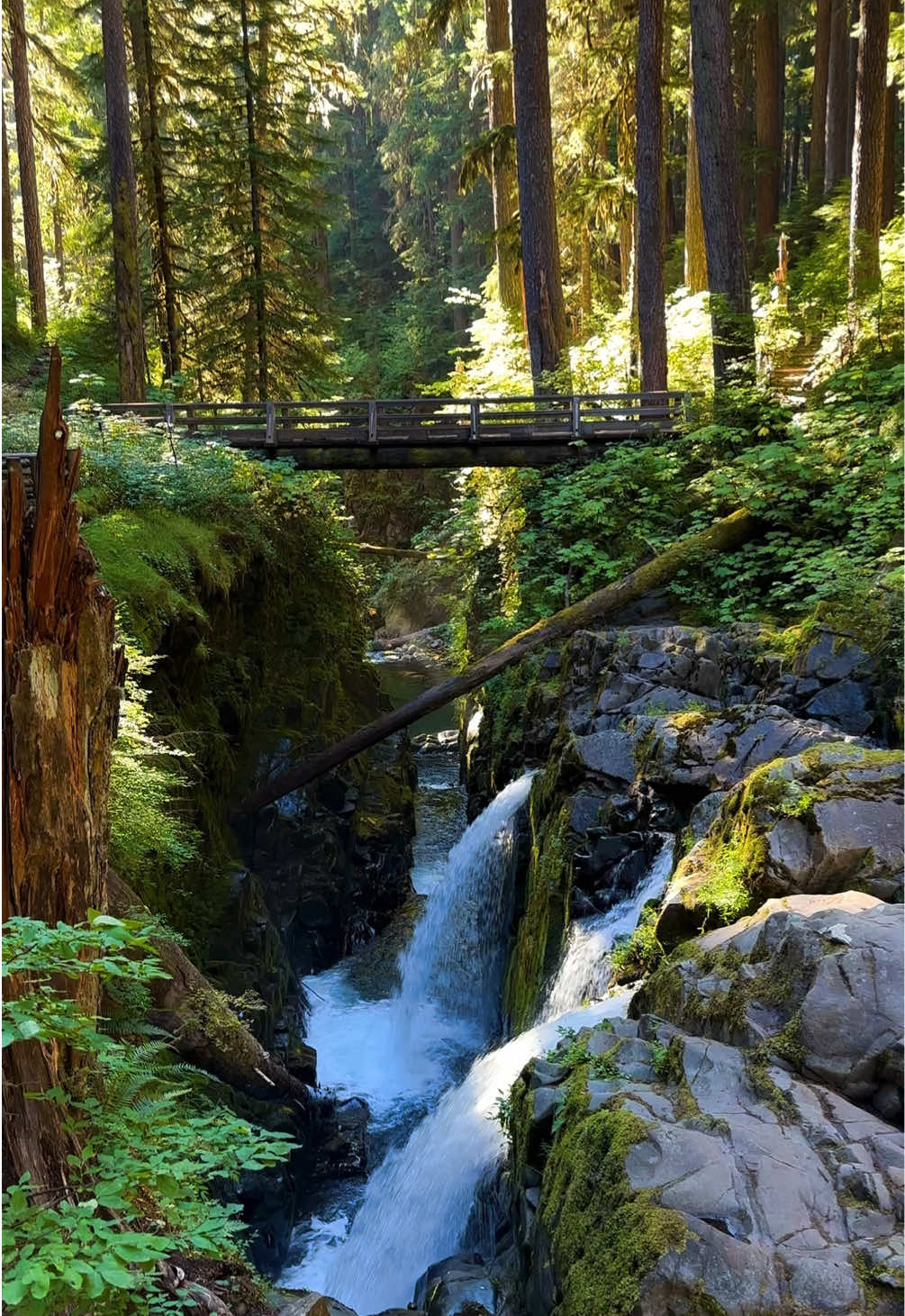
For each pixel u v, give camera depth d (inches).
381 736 382.0
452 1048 343.0
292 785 368.5
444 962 380.8
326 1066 327.3
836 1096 133.4
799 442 406.0
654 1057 153.9
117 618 265.9
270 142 710.5
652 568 406.6
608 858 271.9
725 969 162.2
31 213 767.7
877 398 402.9
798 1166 122.3
